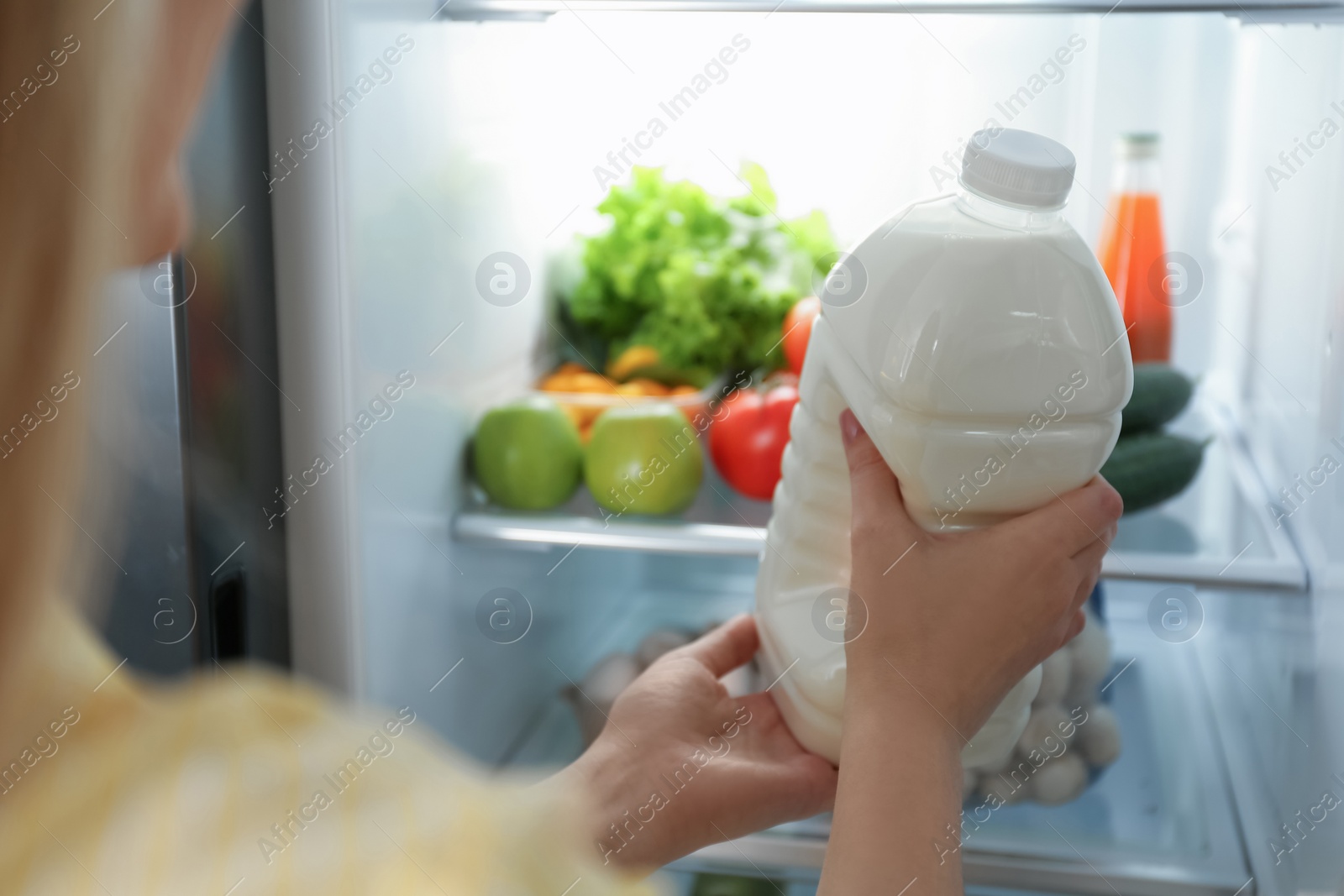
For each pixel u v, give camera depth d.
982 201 0.58
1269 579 0.83
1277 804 0.87
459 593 0.99
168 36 0.25
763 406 0.99
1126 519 0.96
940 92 1.07
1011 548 0.55
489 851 0.22
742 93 1.09
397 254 0.85
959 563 0.55
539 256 1.12
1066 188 0.56
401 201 0.85
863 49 1.07
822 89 1.09
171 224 0.27
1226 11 0.77
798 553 0.71
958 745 0.54
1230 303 1.11
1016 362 0.54
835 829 0.52
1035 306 0.54
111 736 0.22
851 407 0.61
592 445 0.99
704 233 1.07
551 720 1.13
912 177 1.09
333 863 0.21
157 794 0.21
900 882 0.49
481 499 1.02
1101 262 1.01
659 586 1.29
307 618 0.81
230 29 0.72
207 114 0.71
